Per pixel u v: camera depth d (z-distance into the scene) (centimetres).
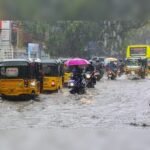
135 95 3341
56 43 8112
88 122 1825
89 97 3114
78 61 3644
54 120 1897
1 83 2759
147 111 2278
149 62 7269
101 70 5700
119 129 1559
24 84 2752
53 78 3416
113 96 3225
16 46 6594
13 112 2212
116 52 9050
